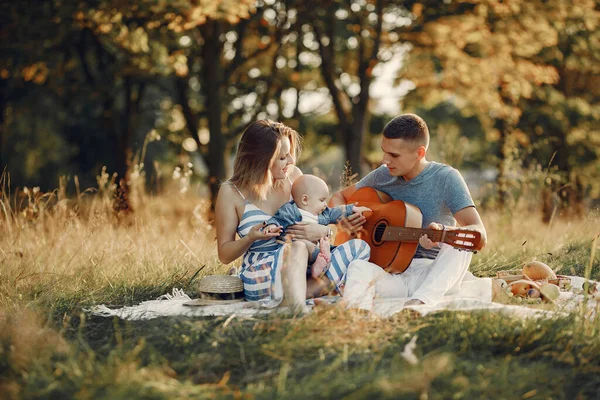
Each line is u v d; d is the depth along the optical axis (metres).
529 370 3.08
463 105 18.14
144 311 4.22
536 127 17.91
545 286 4.45
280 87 17.91
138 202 7.41
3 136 20.64
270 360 3.27
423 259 4.53
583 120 17.27
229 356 3.33
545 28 14.58
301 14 15.34
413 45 15.71
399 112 20.09
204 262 5.69
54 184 25.33
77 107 22.75
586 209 9.62
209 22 14.35
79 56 17.47
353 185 5.04
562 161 17.66
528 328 3.48
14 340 3.41
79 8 11.37
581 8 14.59
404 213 4.40
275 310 3.79
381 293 4.27
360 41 16.20
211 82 14.74
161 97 22.86
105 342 3.66
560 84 18.38
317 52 16.95
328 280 4.25
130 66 13.45
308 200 4.51
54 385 2.87
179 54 13.69
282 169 4.44
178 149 19.47
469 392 2.83
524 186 8.75
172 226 7.82
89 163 25.67
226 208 4.42
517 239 7.21
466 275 4.82
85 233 6.23
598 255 6.09
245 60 15.63
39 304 4.53
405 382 2.82
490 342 3.41
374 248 4.50
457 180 4.46
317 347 3.36
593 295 4.36
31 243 5.98
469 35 14.81
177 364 3.23
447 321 3.62
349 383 2.86
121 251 6.02
